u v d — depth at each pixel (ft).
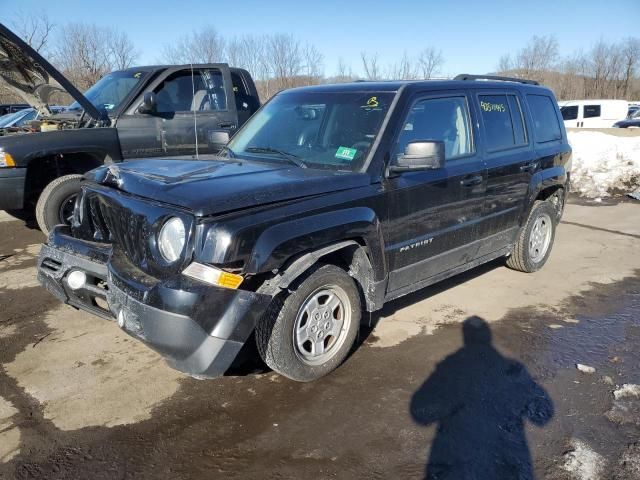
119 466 9.09
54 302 15.85
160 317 9.36
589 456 9.39
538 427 10.21
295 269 10.37
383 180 12.21
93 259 11.48
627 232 25.21
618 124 79.00
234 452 9.47
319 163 12.66
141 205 10.43
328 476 8.90
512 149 16.57
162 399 11.02
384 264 12.33
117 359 12.58
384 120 12.75
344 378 11.87
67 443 9.63
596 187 35.78
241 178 11.02
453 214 14.23
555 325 14.83
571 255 21.45
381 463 9.21
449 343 13.62
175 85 23.62
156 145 23.03
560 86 159.63
